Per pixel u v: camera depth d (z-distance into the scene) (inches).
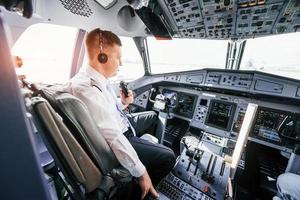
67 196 44.8
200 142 88.8
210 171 56.3
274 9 50.6
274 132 76.9
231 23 64.1
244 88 81.9
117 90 110.4
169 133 106.7
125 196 41.8
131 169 36.7
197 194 52.2
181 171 58.8
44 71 83.1
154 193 40.2
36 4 56.1
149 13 63.0
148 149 53.7
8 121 12.9
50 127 25.7
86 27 76.1
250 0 48.0
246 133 51.9
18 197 13.9
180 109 103.4
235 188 78.2
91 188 30.5
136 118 87.4
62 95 30.8
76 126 29.0
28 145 13.9
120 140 36.0
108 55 41.3
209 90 97.2
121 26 79.7
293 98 71.2
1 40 12.4
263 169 82.4
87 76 40.6
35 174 14.4
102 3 63.4
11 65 12.8
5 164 13.1
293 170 62.1
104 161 32.6
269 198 73.5
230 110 88.8
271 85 76.2
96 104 36.0
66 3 60.5
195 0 51.9
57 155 28.1
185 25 70.6
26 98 27.7
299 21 55.2
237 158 55.4
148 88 112.7
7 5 16.8
